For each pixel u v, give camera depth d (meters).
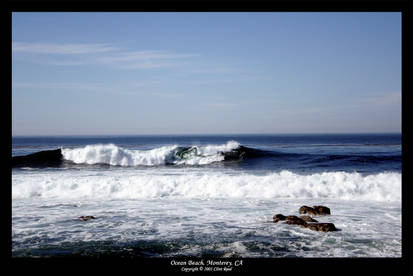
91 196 10.72
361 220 8.09
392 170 17.23
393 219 8.17
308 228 7.36
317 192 11.06
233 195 11.02
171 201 10.13
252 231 7.19
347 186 11.32
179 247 6.26
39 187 11.09
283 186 11.41
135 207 9.34
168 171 16.53
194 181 12.00
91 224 7.64
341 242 6.54
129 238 6.71
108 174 15.06
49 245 6.30
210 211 8.93
